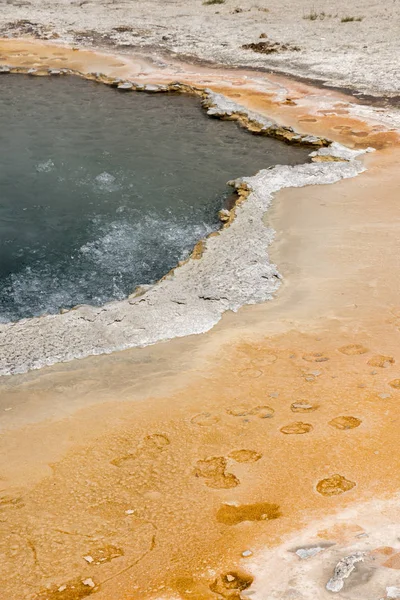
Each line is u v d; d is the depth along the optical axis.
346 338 5.33
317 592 2.69
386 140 9.77
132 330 5.59
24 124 10.73
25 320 5.80
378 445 3.92
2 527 3.44
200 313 5.82
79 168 9.16
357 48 14.14
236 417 4.39
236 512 3.42
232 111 10.96
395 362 4.91
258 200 8.04
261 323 5.67
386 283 6.17
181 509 3.48
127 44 15.36
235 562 3.01
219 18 17.19
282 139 10.06
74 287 6.69
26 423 4.54
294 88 12.17
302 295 6.08
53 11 18.59
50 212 8.08
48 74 13.31
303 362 5.03
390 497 3.43
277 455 3.91
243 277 6.39
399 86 11.91
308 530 3.21
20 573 3.07
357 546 3.00
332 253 6.79
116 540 3.27
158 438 4.22
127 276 6.84
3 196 8.45
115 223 7.83
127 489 3.72
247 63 13.73
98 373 5.10
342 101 11.42
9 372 5.15
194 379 4.93
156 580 2.94
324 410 4.36
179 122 10.78
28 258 7.20
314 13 16.97
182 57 14.31
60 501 3.65
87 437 4.30
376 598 2.58
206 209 8.10
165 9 18.42
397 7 16.98
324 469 3.74
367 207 7.77
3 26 17.14
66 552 3.21
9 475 3.95
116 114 11.14
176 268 6.61
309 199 8.06
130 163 9.32
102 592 2.90
